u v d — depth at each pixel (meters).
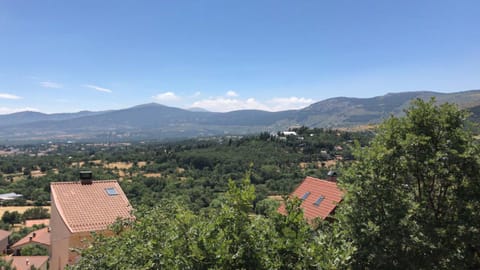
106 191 17.08
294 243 5.11
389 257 8.20
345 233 8.45
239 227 5.21
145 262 6.71
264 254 5.00
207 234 5.12
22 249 39.62
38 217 66.12
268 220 5.56
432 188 9.90
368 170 9.19
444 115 9.92
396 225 8.43
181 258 5.02
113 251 8.18
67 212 15.05
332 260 5.11
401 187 9.66
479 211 9.20
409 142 9.34
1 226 59.00
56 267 16.05
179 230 5.55
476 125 10.07
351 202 9.27
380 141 10.06
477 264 9.52
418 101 10.23
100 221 14.82
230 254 4.81
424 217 9.27
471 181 9.41
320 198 20.36
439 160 9.41
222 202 5.72
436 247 8.38
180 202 9.87
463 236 8.84
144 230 8.23
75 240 13.84
